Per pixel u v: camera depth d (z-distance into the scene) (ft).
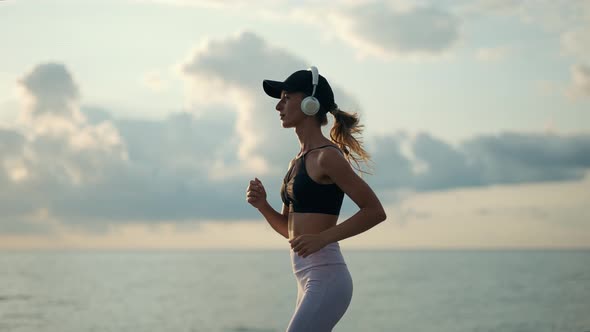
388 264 321.93
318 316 8.09
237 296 106.22
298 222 8.48
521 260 383.65
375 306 81.10
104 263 397.39
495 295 95.50
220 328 60.29
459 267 254.88
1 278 166.50
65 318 64.08
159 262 437.58
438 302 85.56
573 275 161.99
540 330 52.85
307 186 8.34
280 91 9.28
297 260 8.49
